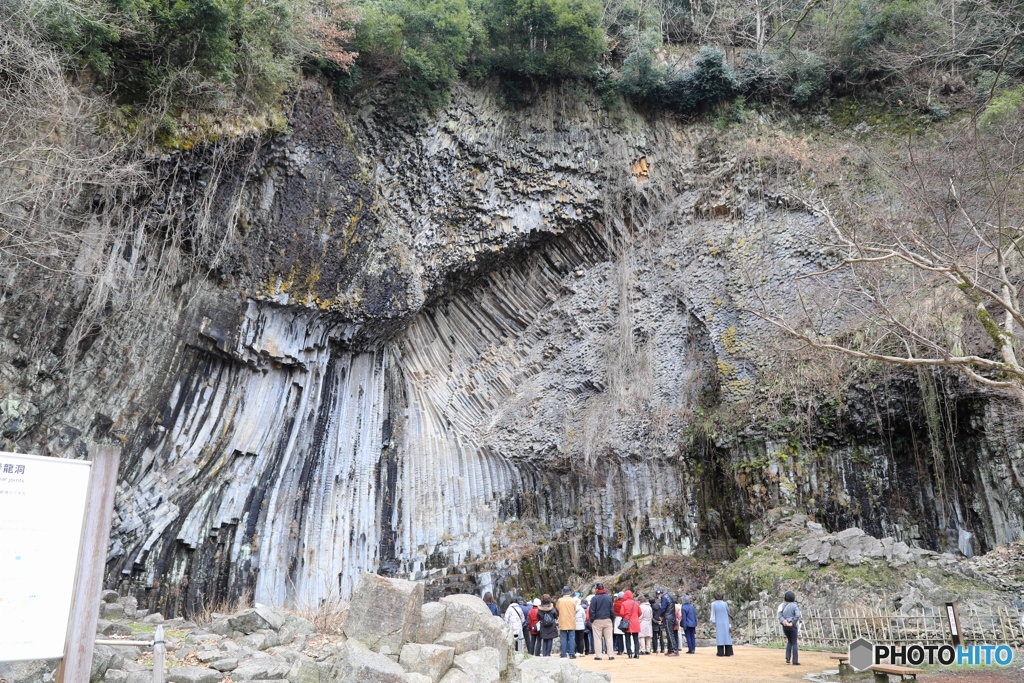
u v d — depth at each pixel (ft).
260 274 50.96
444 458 64.34
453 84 64.54
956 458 51.24
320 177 53.72
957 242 52.26
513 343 70.90
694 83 73.00
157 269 45.03
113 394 42.32
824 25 74.95
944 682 27.91
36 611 13.94
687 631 39.68
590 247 71.67
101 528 15.51
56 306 38.29
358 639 21.48
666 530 59.88
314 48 52.95
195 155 45.75
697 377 64.44
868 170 64.49
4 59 35.40
